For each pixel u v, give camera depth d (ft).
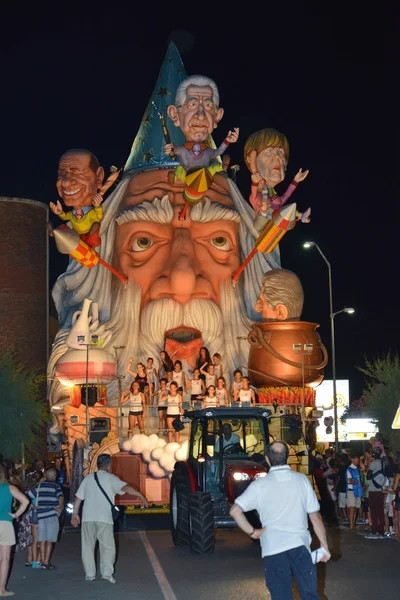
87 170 91.56
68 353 90.07
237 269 101.45
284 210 89.61
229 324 99.40
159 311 97.40
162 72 109.29
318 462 78.54
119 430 79.71
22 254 123.75
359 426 154.51
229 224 101.55
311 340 87.20
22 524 43.04
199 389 84.89
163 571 41.11
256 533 22.31
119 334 97.66
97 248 100.83
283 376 85.25
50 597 34.37
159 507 72.59
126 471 72.79
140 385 86.63
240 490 46.73
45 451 110.63
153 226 99.55
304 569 21.71
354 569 40.27
